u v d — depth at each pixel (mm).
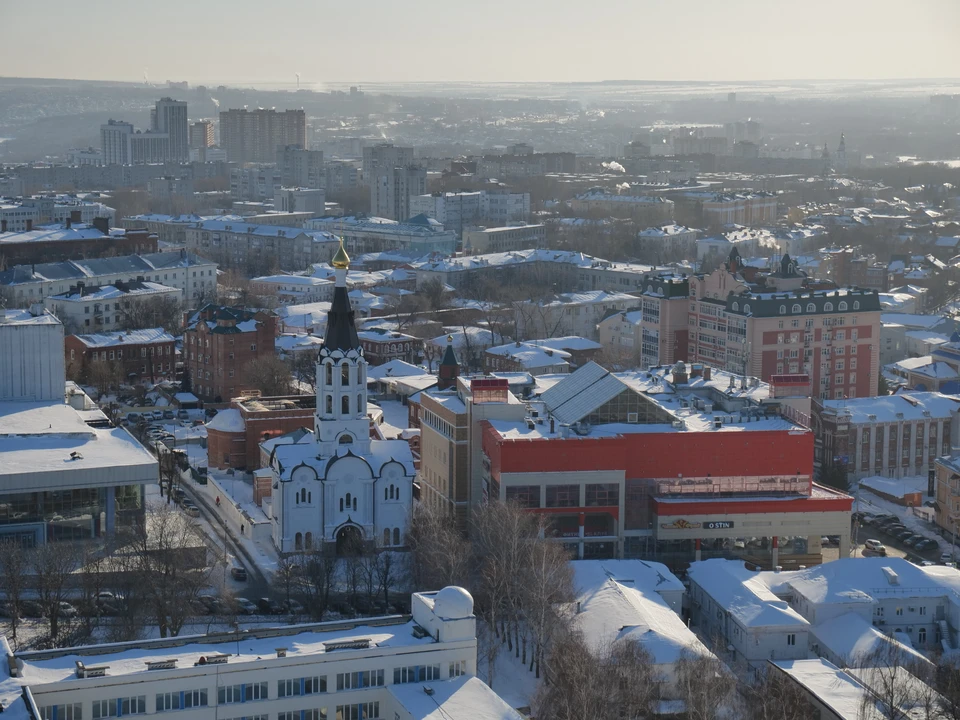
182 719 161875
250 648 169500
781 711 183125
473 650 172000
